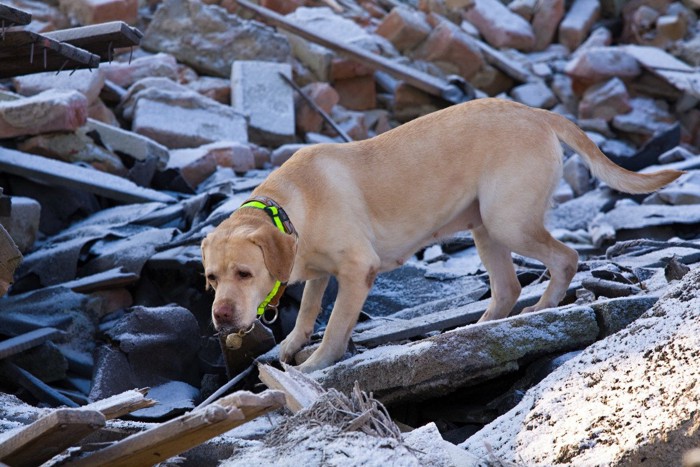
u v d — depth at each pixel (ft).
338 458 13.69
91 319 30.37
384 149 24.26
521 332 20.38
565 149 56.54
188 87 61.41
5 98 45.39
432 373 20.07
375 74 69.21
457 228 25.12
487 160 24.09
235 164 50.21
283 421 15.25
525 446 15.79
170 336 27.02
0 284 21.15
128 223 36.45
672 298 17.63
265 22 68.69
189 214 36.99
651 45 73.46
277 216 22.18
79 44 26.53
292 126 59.57
